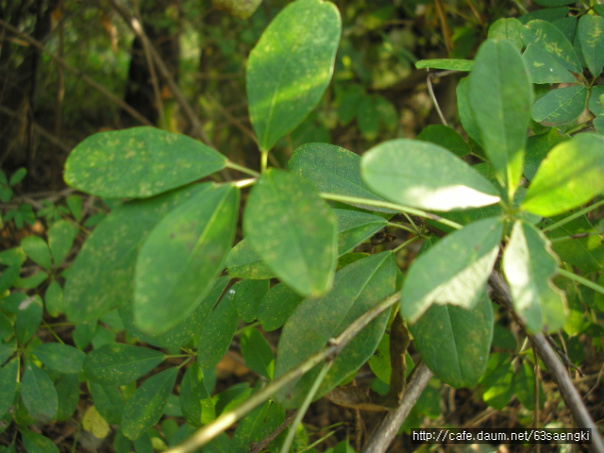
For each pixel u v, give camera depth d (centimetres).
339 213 22
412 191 14
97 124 70
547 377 40
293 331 20
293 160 24
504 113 17
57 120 61
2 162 58
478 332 19
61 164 61
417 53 69
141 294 14
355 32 70
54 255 38
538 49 26
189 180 16
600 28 26
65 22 59
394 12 67
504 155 17
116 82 70
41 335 42
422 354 19
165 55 68
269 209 15
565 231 26
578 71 25
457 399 45
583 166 17
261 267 23
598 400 37
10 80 59
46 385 30
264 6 69
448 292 15
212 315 25
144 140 17
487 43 17
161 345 26
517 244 16
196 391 28
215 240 15
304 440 28
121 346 28
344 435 44
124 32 66
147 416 27
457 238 15
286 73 17
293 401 19
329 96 66
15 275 34
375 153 14
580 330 34
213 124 75
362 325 19
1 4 58
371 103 62
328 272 13
